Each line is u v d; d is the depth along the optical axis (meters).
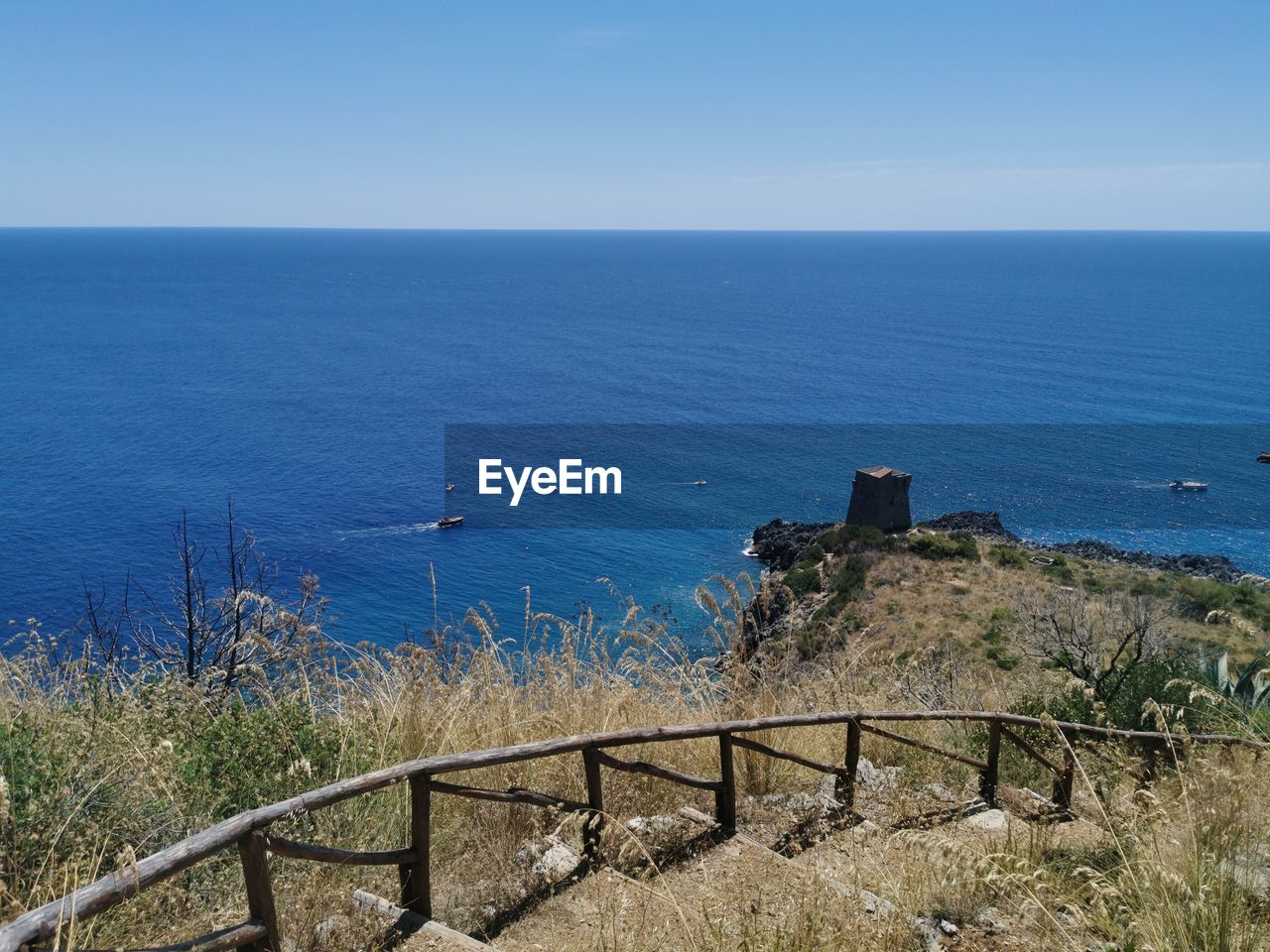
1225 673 8.83
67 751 4.37
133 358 174.75
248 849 3.06
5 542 63.72
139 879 2.66
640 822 5.06
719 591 52.44
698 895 4.23
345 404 135.88
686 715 6.85
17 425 111.88
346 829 4.58
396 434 115.50
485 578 59.25
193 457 98.44
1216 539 79.38
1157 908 3.59
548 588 57.28
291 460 98.88
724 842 4.97
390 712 5.99
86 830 3.71
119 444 103.56
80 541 64.50
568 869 4.50
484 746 5.77
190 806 4.30
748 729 5.33
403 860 3.87
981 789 6.68
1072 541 76.75
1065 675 11.09
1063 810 6.29
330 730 5.29
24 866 3.50
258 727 4.89
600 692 6.64
